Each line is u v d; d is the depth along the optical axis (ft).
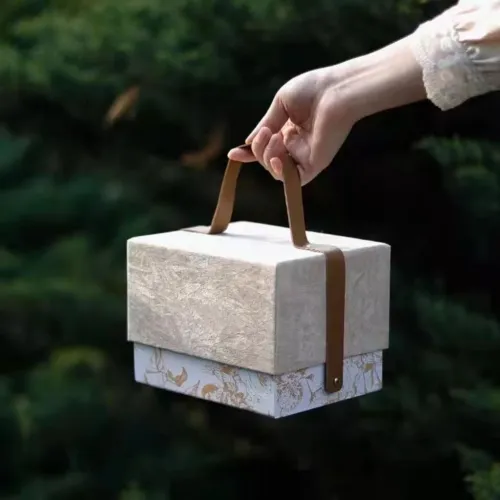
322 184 10.37
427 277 10.28
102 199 10.18
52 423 9.84
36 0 11.00
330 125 5.77
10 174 10.50
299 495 10.40
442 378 9.56
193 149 10.32
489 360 9.64
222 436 10.44
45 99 10.20
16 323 9.99
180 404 10.39
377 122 10.03
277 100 5.88
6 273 9.97
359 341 5.73
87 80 9.64
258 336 5.52
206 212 10.30
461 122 10.12
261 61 9.50
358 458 10.18
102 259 10.03
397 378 9.67
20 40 10.56
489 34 5.54
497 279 10.39
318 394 5.65
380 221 10.46
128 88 9.61
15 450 9.92
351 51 9.31
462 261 10.40
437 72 5.62
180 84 9.46
